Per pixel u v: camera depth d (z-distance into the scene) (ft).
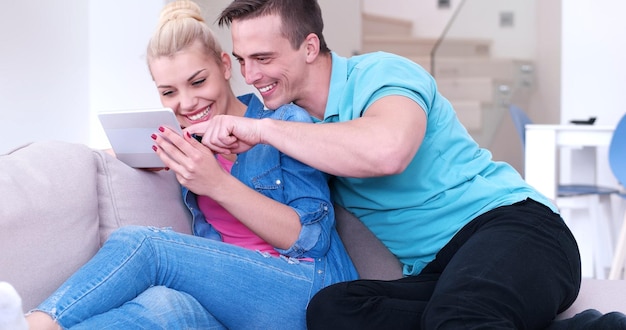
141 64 12.16
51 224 5.38
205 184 5.74
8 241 5.05
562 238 5.58
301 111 6.25
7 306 4.06
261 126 5.71
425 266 6.27
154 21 12.10
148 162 6.30
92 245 5.76
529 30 24.12
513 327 4.79
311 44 6.22
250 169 6.26
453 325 4.76
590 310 5.28
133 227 5.39
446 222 6.09
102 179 6.10
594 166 15.62
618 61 16.67
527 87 24.32
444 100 6.39
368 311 5.36
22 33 11.40
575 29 16.84
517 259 5.16
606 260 14.83
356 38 24.09
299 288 5.82
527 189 6.06
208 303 5.58
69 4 11.89
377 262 6.66
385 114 5.63
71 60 11.96
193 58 6.21
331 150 5.55
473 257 5.20
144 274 5.26
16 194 5.24
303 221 5.97
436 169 6.13
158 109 5.63
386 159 5.47
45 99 11.73
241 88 14.89
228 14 6.14
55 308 4.70
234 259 5.64
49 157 5.72
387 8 28.22
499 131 24.72
